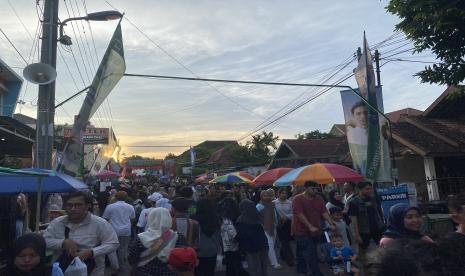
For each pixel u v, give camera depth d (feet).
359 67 40.60
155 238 16.08
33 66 27.45
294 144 102.68
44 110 32.53
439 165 60.54
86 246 16.39
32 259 11.48
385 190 33.65
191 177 138.51
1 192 19.71
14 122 40.42
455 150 55.26
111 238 16.89
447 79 33.09
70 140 31.58
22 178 20.24
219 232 26.04
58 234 16.46
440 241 8.29
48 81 27.94
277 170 49.06
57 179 20.51
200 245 23.62
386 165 38.09
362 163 39.45
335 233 26.63
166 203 39.58
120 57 33.17
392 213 14.35
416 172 65.16
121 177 113.09
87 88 34.12
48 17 33.81
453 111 66.28
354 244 26.53
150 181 120.47
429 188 55.21
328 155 91.86
